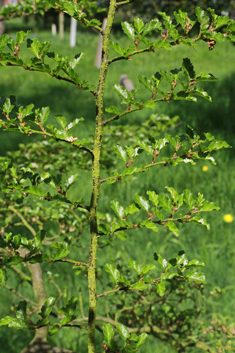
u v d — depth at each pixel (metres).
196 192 4.59
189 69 1.00
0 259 1.04
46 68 0.97
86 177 4.95
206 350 2.21
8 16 2.35
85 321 2.24
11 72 12.34
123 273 2.47
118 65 12.71
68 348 2.85
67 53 15.87
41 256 1.05
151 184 4.76
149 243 3.56
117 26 18.09
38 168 2.52
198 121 6.70
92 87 1.05
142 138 2.86
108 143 2.83
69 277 3.36
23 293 3.30
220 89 8.83
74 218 2.51
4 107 1.07
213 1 5.02
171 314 2.42
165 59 13.41
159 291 1.07
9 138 6.29
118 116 1.08
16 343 2.97
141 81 1.03
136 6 6.54
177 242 3.71
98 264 3.45
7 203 2.28
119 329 1.07
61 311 1.12
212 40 0.98
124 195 4.61
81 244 3.67
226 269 3.44
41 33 24.41
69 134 1.06
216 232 3.88
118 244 3.68
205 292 3.18
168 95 1.02
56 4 1.00
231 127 6.29
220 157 5.28
